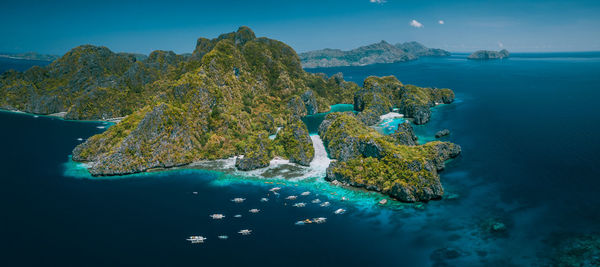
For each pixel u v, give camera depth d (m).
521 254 95.00
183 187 148.12
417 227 110.75
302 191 141.50
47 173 163.25
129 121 198.75
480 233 106.00
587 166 151.38
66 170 167.62
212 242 104.19
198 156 183.75
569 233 103.56
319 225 113.44
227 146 196.25
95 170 161.50
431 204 125.69
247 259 95.31
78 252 99.12
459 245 100.31
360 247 100.50
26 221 117.38
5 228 112.75
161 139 176.12
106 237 107.31
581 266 88.56
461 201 126.88
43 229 112.19
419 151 157.00
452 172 153.75
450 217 116.12
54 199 135.25
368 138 156.50
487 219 113.75
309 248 100.38
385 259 94.62
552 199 124.75
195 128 197.00
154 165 170.38
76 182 153.25
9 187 146.38
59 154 191.50
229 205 129.62
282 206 128.25
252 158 168.62
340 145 178.88
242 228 112.56
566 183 136.38
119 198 136.75
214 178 158.12
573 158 161.38
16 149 199.00
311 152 177.25
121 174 162.38
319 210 124.44
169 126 180.88
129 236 107.88
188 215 121.94
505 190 134.00
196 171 167.50
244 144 194.50
